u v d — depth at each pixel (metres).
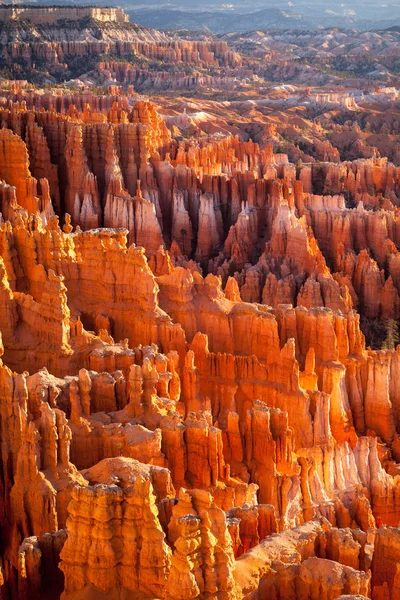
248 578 37.75
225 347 66.69
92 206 102.12
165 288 67.94
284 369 61.84
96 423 48.75
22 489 44.72
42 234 64.62
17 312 58.94
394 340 94.50
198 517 35.00
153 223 100.06
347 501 57.50
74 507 37.00
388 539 42.06
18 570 39.94
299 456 57.53
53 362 56.72
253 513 43.53
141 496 36.53
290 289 92.50
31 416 47.69
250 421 54.22
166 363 55.97
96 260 66.25
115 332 65.94
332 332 67.50
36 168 103.75
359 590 37.97
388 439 68.81
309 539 41.75
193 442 49.78
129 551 36.50
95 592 36.34
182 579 34.12
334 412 66.19
